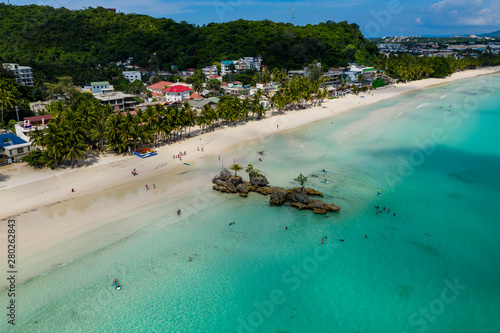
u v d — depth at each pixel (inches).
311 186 2628.0
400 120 4579.2
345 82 7229.3
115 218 2172.7
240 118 4446.4
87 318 1419.8
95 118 3368.6
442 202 2361.0
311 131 4170.8
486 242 1895.9
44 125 3538.4
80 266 1722.4
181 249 1878.7
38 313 1434.5
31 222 2091.5
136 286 1600.6
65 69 6250.0
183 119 3671.3
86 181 2691.9
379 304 1488.7
